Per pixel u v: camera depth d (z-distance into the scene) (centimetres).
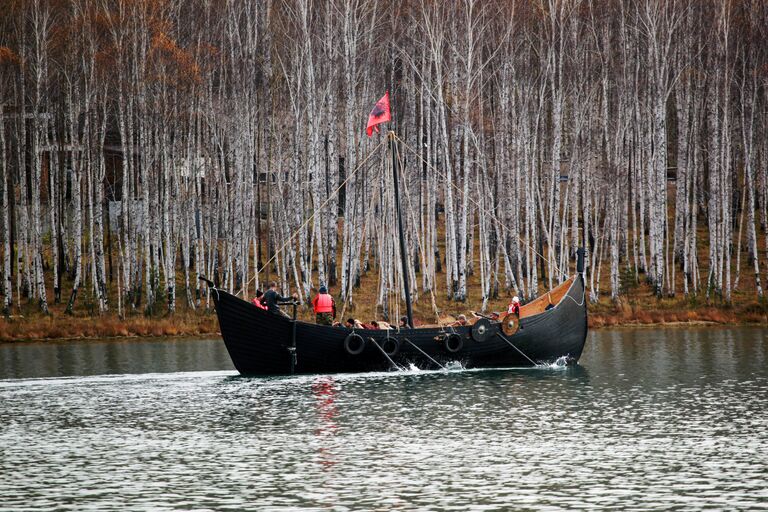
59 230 16362
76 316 14688
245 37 16288
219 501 4591
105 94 15200
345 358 9325
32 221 14825
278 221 16212
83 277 16612
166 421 6819
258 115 16400
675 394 7794
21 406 7556
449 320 10069
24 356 11419
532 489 4744
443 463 5350
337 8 15900
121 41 15200
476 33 16300
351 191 15000
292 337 9188
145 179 15025
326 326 9281
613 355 10944
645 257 17225
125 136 15075
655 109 15812
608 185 15962
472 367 9712
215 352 11712
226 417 6956
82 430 6506
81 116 17425
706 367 9538
